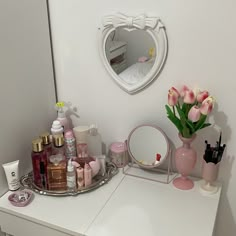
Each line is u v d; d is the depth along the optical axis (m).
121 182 1.15
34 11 1.10
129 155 1.25
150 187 1.12
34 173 1.10
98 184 1.11
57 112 1.31
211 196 1.07
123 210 1.00
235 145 1.09
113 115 1.23
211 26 0.98
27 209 1.01
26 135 1.15
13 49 1.03
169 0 0.99
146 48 1.06
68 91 1.28
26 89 1.12
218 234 1.28
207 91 1.05
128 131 1.23
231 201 1.19
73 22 1.15
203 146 1.14
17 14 1.02
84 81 1.23
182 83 1.08
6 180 1.08
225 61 1.00
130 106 1.18
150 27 1.02
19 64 1.07
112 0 1.06
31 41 1.11
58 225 0.94
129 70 1.12
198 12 0.98
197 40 1.01
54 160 1.09
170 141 1.18
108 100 1.22
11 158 1.09
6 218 1.04
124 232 0.91
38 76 1.17
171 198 1.06
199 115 0.97
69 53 1.21
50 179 1.08
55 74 1.27
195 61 1.04
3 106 1.02
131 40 1.07
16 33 1.03
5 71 1.01
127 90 1.14
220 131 1.09
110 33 1.09
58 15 1.17
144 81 1.10
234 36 0.96
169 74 1.08
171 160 1.20
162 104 1.13
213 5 0.95
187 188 1.10
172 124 1.15
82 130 1.21
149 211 0.99
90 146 1.23
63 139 1.15
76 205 1.02
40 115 1.22
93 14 1.11
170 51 1.05
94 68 1.19
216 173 1.06
